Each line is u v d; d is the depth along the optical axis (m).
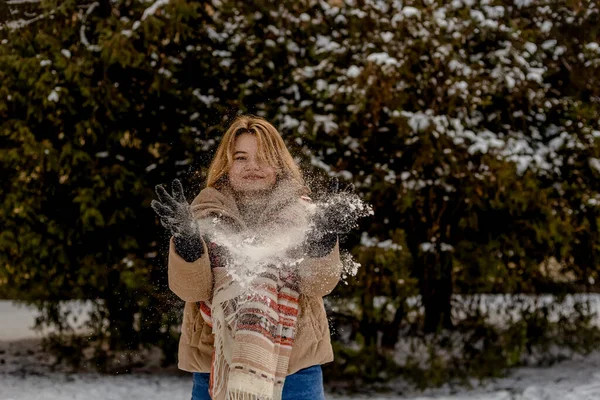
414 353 7.33
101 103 7.22
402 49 6.94
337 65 7.43
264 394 2.26
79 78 7.15
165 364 7.85
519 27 7.54
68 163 7.20
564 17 7.90
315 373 2.49
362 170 7.18
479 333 7.46
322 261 2.36
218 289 2.36
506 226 7.34
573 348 8.06
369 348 7.02
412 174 6.96
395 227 7.13
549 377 7.53
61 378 7.40
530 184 6.98
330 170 7.08
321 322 2.52
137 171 7.49
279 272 2.43
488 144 6.87
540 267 8.08
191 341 2.51
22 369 7.91
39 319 8.01
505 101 7.51
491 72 7.24
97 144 7.43
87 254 7.44
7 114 7.46
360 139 7.11
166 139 7.78
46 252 7.28
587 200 7.56
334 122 7.16
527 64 7.28
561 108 7.80
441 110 7.07
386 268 6.91
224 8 7.79
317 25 7.59
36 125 7.38
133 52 7.16
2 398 6.39
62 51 7.18
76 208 7.37
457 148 6.93
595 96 8.00
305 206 2.46
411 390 7.03
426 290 7.39
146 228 7.56
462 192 7.02
